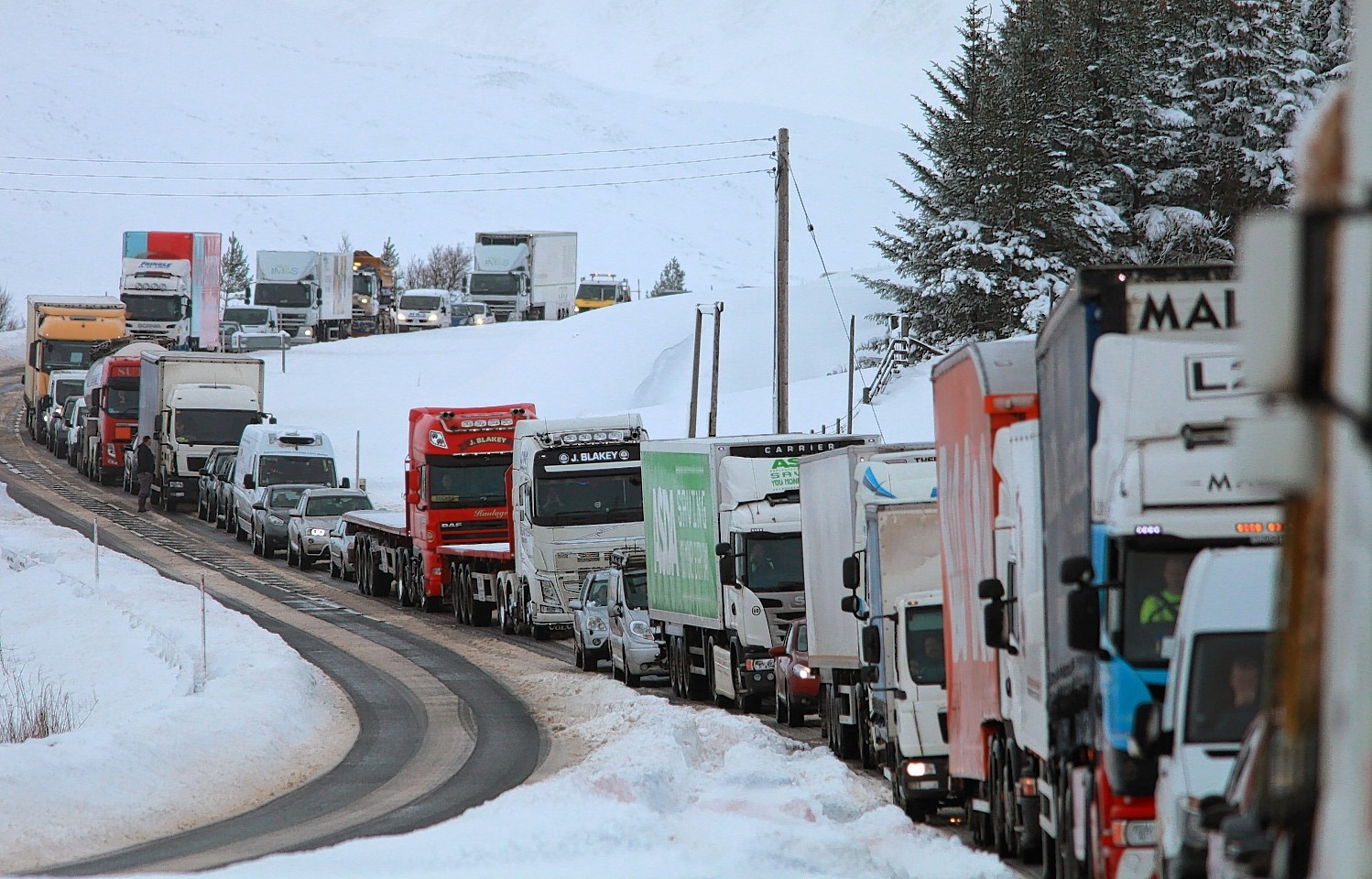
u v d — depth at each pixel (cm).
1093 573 2472
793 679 5459
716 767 4575
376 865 2945
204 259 19550
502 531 8794
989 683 3288
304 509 10919
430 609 9056
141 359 14450
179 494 13350
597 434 7781
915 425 11888
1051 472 2816
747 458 5881
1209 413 2491
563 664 7119
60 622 8031
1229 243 12975
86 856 3566
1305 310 862
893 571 4188
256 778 4641
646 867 2805
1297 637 1045
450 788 4344
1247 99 12988
